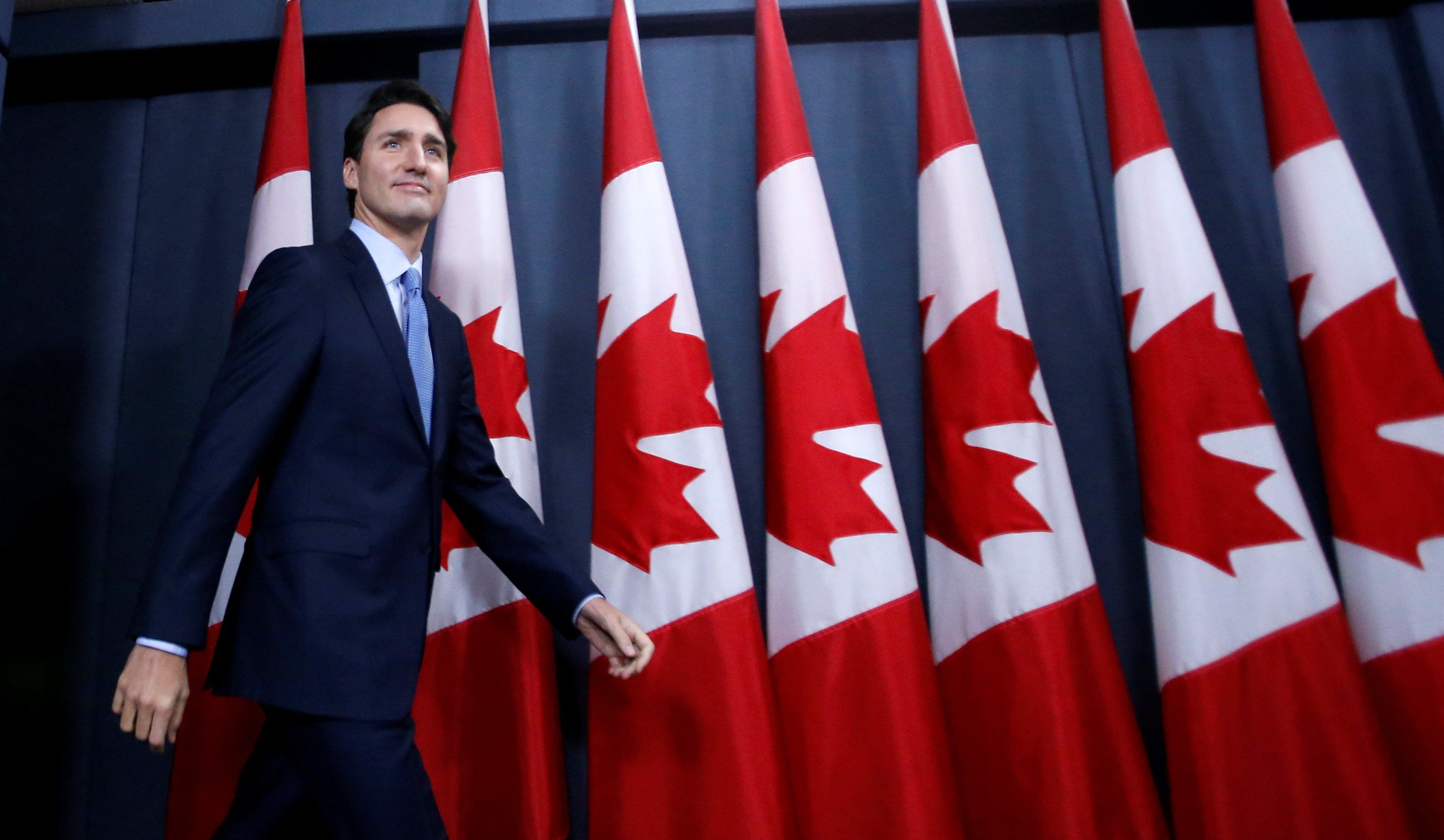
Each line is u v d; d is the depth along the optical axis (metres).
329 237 1.76
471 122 1.56
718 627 1.29
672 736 1.27
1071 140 1.80
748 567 1.34
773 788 1.23
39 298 1.75
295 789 0.85
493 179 1.54
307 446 0.88
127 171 1.83
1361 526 1.35
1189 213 1.49
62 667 1.58
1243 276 1.73
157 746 0.73
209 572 0.79
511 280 1.51
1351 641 1.28
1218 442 1.37
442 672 1.33
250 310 0.91
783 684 1.33
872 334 1.69
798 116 1.58
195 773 1.33
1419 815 1.28
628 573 1.33
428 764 1.30
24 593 1.60
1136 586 1.57
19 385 1.70
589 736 1.32
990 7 1.81
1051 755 1.25
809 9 1.79
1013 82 1.84
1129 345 1.48
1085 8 1.83
